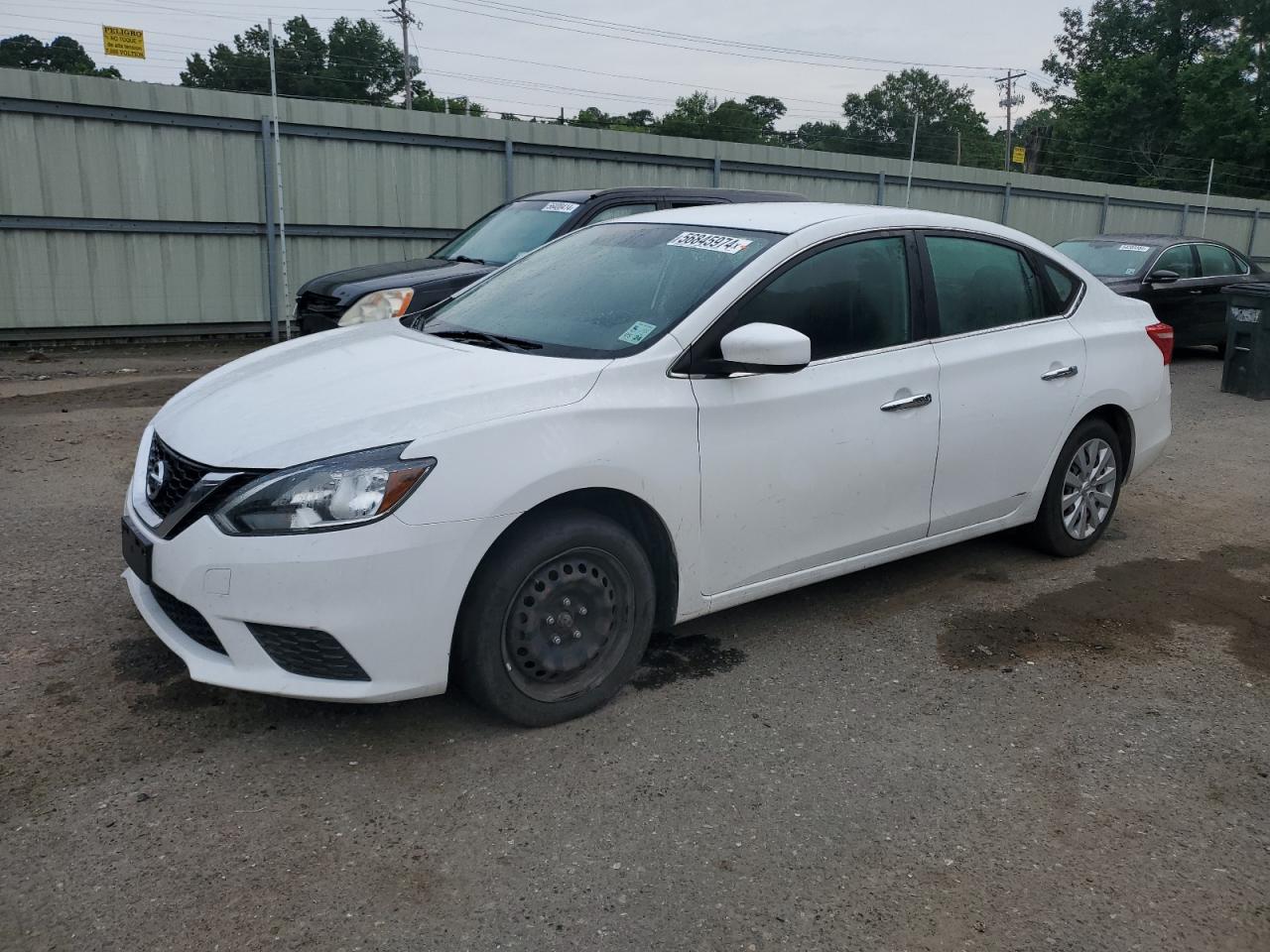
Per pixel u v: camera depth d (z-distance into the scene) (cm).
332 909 257
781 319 388
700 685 381
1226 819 308
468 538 309
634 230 452
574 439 329
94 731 334
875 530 422
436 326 425
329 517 299
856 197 1855
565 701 345
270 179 1305
